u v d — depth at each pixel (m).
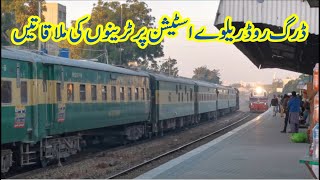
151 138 30.23
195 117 43.62
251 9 19.42
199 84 44.00
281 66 40.66
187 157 16.28
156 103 29.92
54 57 17.23
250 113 70.94
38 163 16.84
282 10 19.28
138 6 56.03
